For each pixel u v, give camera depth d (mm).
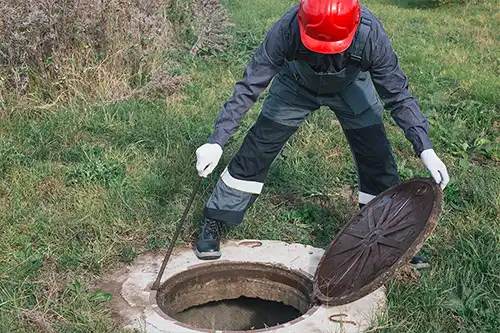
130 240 2988
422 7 10086
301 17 2242
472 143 4164
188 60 5551
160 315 2426
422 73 5625
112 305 2492
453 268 2711
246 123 4277
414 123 2381
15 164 3551
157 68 4984
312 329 2334
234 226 3055
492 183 3516
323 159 3838
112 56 4742
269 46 2340
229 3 8711
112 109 4379
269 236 3068
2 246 2854
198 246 2828
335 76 2410
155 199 3316
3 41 4406
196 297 2783
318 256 2861
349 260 2523
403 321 2354
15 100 4359
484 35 7754
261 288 2812
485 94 5020
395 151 4055
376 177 2791
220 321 2828
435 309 2445
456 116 4594
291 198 3439
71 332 2309
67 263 2746
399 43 7133
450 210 3246
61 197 3287
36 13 4332
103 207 3174
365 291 2312
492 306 2473
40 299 2504
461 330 2359
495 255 2727
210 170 2402
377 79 2369
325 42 2213
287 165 3721
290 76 2590
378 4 10141
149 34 5059
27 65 4473
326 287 2486
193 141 3963
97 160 3621
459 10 9641
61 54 4543
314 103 2631
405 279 2686
